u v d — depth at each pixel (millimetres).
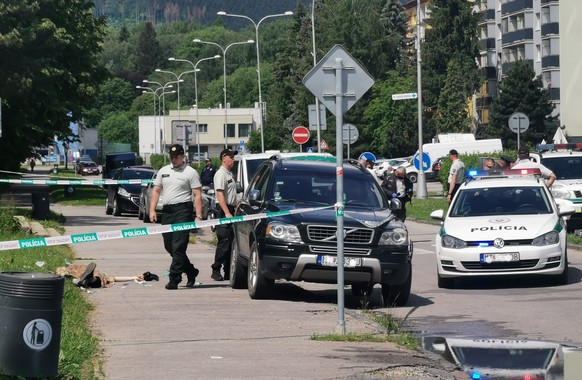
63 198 140250
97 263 49125
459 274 40062
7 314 19266
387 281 34750
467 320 31625
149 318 30438
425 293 39250
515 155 118875
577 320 31078
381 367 22781
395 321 30625
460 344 26781
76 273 39906
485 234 40062
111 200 102375
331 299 37125
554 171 68312
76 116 129375
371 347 25672
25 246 26766
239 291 38312
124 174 101938
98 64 138875
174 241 38688
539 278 43219
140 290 38156
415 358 24016
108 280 39969
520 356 24672
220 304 34156
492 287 40688
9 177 116188
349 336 26938
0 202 73688
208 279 42625
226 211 41812
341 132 28406
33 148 121938
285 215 35188
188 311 32188
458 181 65250
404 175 59438
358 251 34531
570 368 22891
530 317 31984
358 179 38344
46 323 19422
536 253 39594
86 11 136875
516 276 44250
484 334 28656
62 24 120812
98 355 23875
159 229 30438
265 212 36094
